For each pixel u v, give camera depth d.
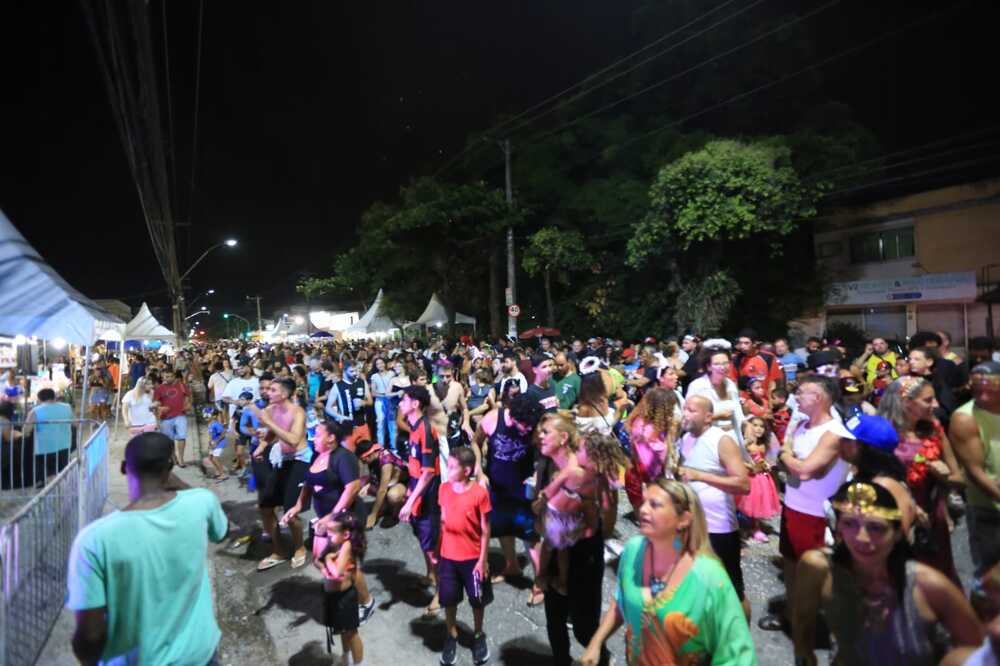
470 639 4.84
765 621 4.72
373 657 4.64
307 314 61.81
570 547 3.85
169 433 10.85
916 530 4.02
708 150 21.22
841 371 6.67
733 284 21.73
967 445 3.99
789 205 20.48
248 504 8.62
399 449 7.45
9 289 6.10
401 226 29.12
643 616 2.51
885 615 2.24
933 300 20.86
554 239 27.72
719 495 4.09
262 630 5.17
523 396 5.41
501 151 33.62
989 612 2.23
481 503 4.43
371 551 6.68
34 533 4.55
